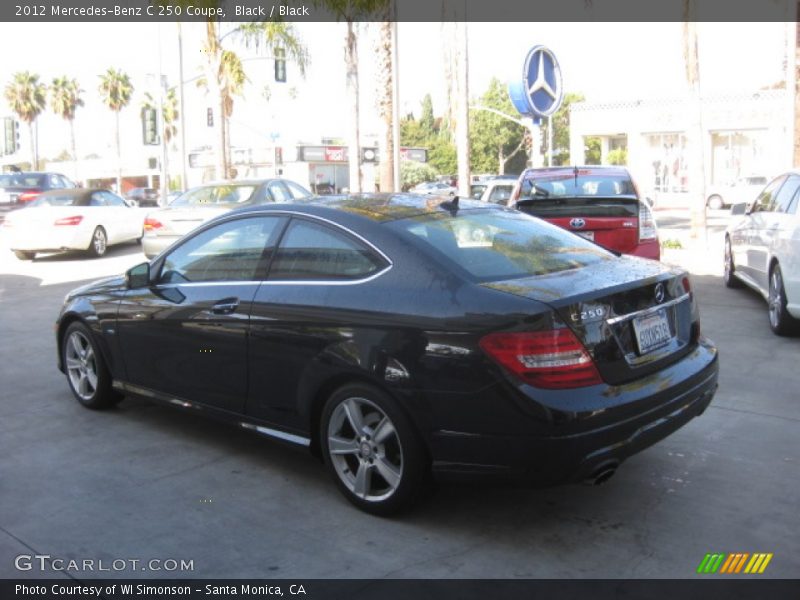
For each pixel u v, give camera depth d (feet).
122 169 245.65
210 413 16.20
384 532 13.14
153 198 169.78
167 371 16.93
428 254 13.34
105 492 14.79
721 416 18.62
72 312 19.30
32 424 18.66
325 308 13.78
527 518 13.58
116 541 12.89
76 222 49.67
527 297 12.14
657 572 11.80
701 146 51.16
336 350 13.44
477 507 14.01
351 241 14.19
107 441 17.48
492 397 11.84
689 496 14.37
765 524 13.26
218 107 78.38
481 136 233.96
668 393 12.88
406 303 12.89
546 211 28.94
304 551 12.53
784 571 11.80
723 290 35.32
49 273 44.60
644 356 13.04
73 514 13.87
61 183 75.77
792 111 49.21
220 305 15.55
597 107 127.95
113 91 226.99
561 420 11.55
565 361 11.78
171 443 17.31
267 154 155.53
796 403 19.40
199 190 43.45
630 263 14.90
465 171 62.59
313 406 14.19
